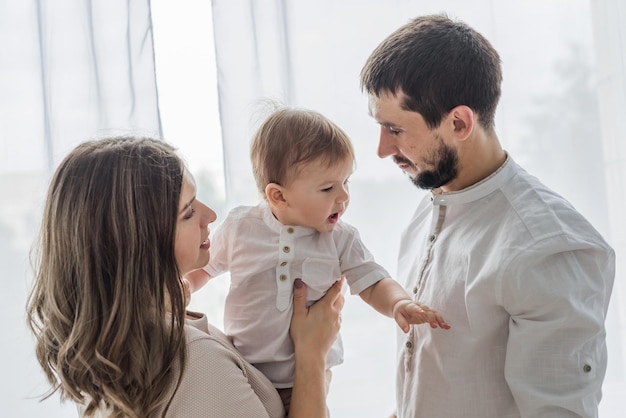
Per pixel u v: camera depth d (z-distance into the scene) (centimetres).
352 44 157
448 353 103
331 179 115
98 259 89
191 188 99
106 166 91
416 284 113
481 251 101
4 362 154
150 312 89
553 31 166
